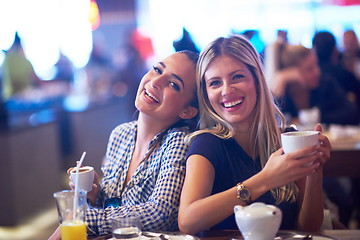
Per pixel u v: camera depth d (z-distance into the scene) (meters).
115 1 12.17
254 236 1.42
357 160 3.24
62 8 11.08
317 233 1.62
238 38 1.89
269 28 10.59
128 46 7.77
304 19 10.30
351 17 9.91
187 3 11.49
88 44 11.42
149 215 1.80
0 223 4.96
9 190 4.93
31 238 4.55
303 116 3.93
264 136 1.90
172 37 11.89
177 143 1.93
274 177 1.62
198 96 1.95
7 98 6.34
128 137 2.14
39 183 5.57
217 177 1.86
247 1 10.84
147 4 12.00
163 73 1.99
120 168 2.07
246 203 1.65
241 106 1.84
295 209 1.91
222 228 1.86
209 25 11.36
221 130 1.89
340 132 3.57
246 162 1.89
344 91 4.48
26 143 5.29
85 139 7.68
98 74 9.12
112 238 1.68
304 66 4.32
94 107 7.90
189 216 1.67
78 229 1.55
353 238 1.57
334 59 4.80
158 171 1.96
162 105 1.98
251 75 1.87
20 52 7.23
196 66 1.97
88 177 1.82
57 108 7.39
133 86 7.45
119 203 2.02
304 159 1.59
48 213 5.43
